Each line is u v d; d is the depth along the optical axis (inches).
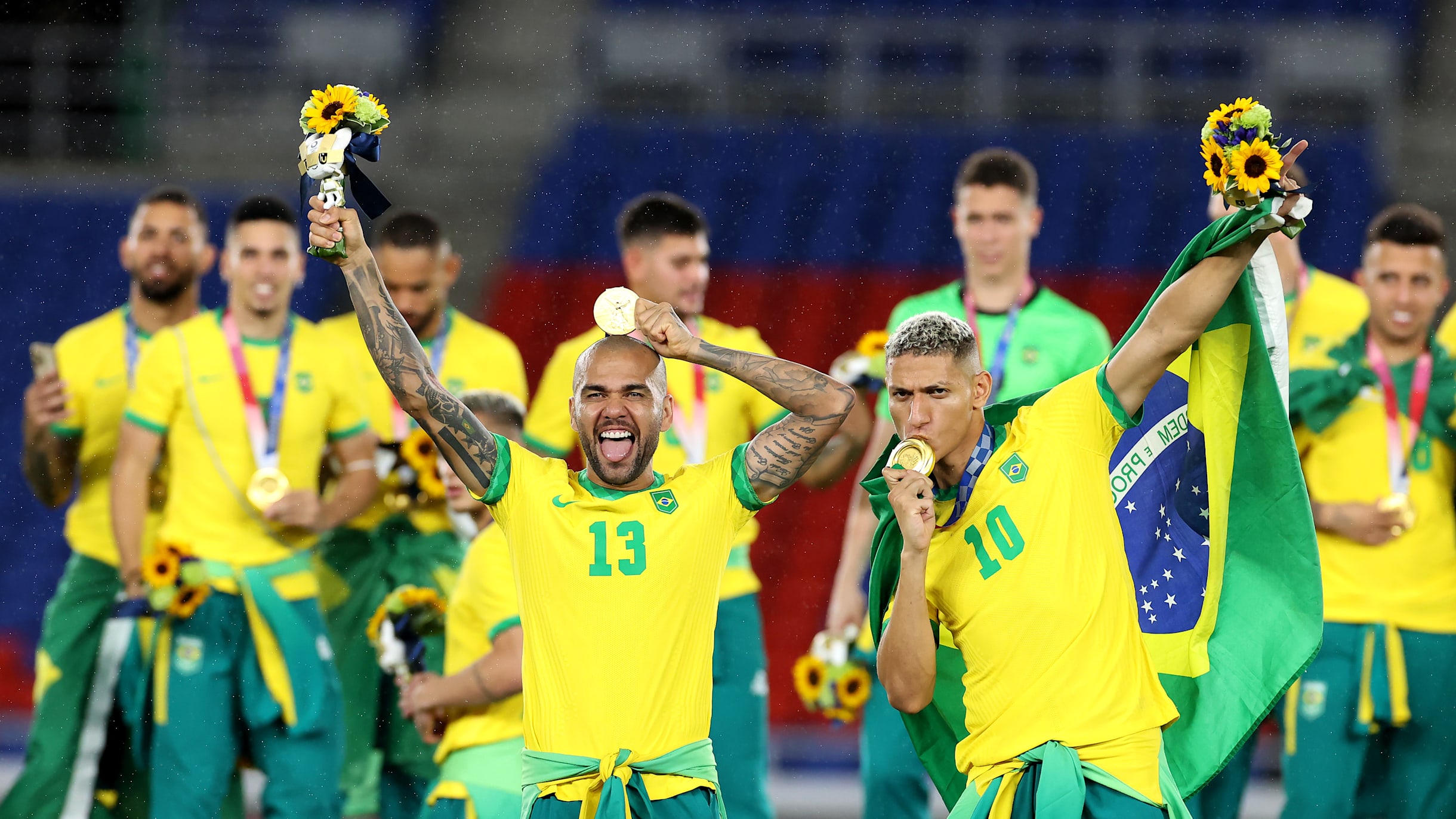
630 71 3043.8
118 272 2477.9
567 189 2770.7
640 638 538.6
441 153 2839.6
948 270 2588.6
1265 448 604.4
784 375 561.0
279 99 2842.0
